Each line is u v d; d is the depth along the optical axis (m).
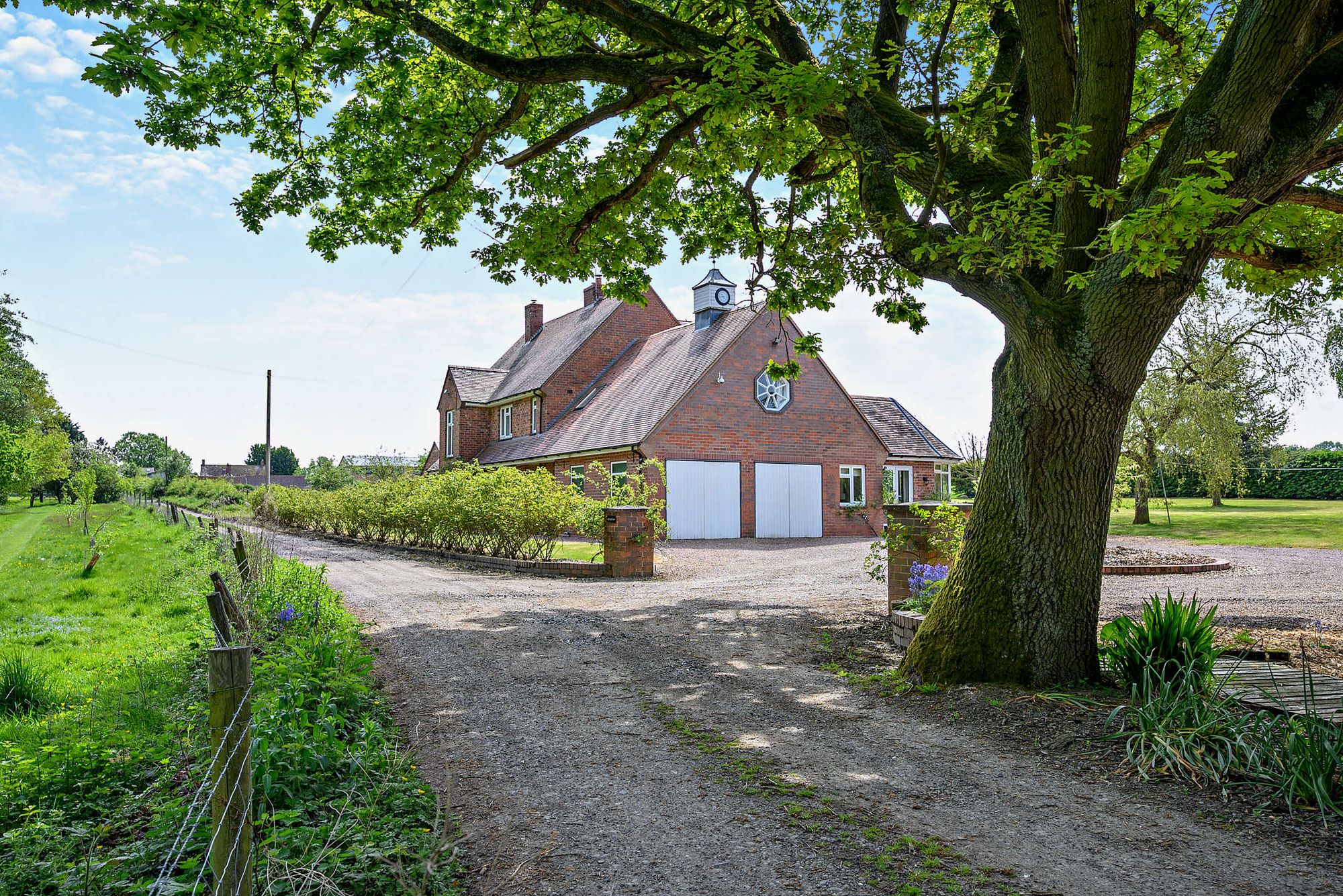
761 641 8.98
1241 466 30.00
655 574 16.33
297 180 11.74
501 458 34.25
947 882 3.51
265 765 4.04
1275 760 4.64
